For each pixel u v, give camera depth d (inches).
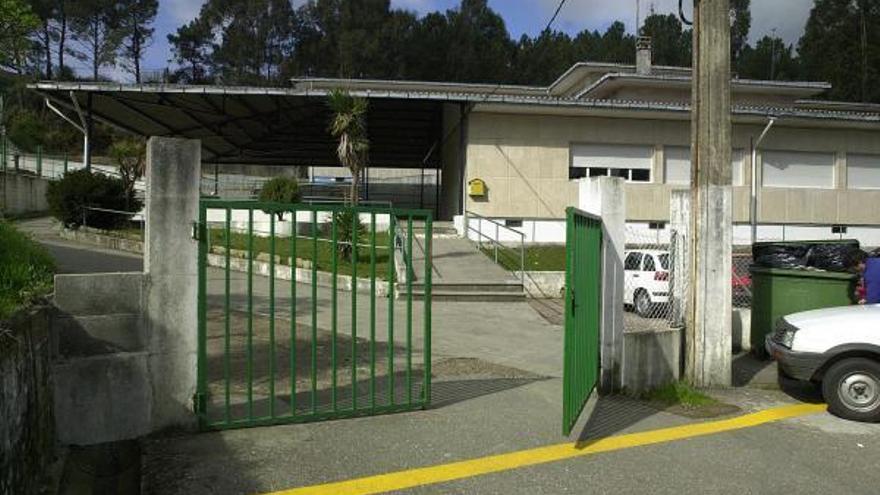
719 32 339.6
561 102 921.5
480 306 617.6
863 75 2496.3
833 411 295.3
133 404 227.1
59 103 942.4
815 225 1040.8
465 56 2166.6
